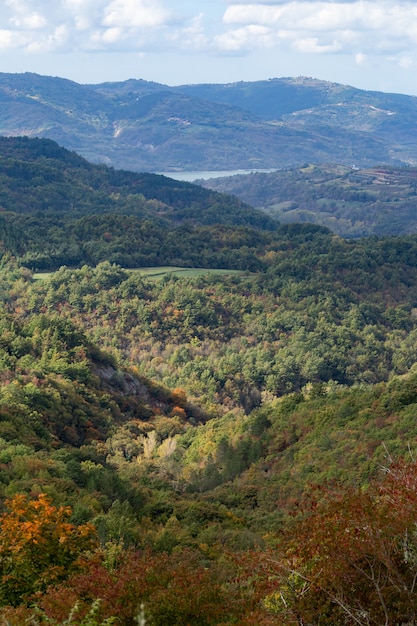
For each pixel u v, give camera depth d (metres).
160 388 99.50
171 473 63.19
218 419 90.44
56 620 14.45
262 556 13.49
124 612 14.64
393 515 12.38
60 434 66.25
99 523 33.59
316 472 49.81
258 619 13.22
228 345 135.75
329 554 12.39
